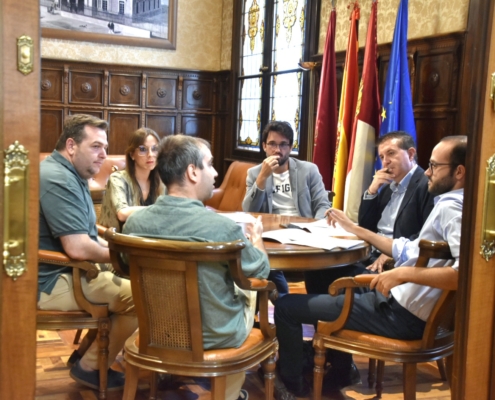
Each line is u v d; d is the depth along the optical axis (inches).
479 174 65.9
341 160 186.5
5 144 52.6
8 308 54.3
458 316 68.4
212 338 80.7
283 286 132.7
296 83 258.8
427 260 80.8
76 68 298.4
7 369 54.7
